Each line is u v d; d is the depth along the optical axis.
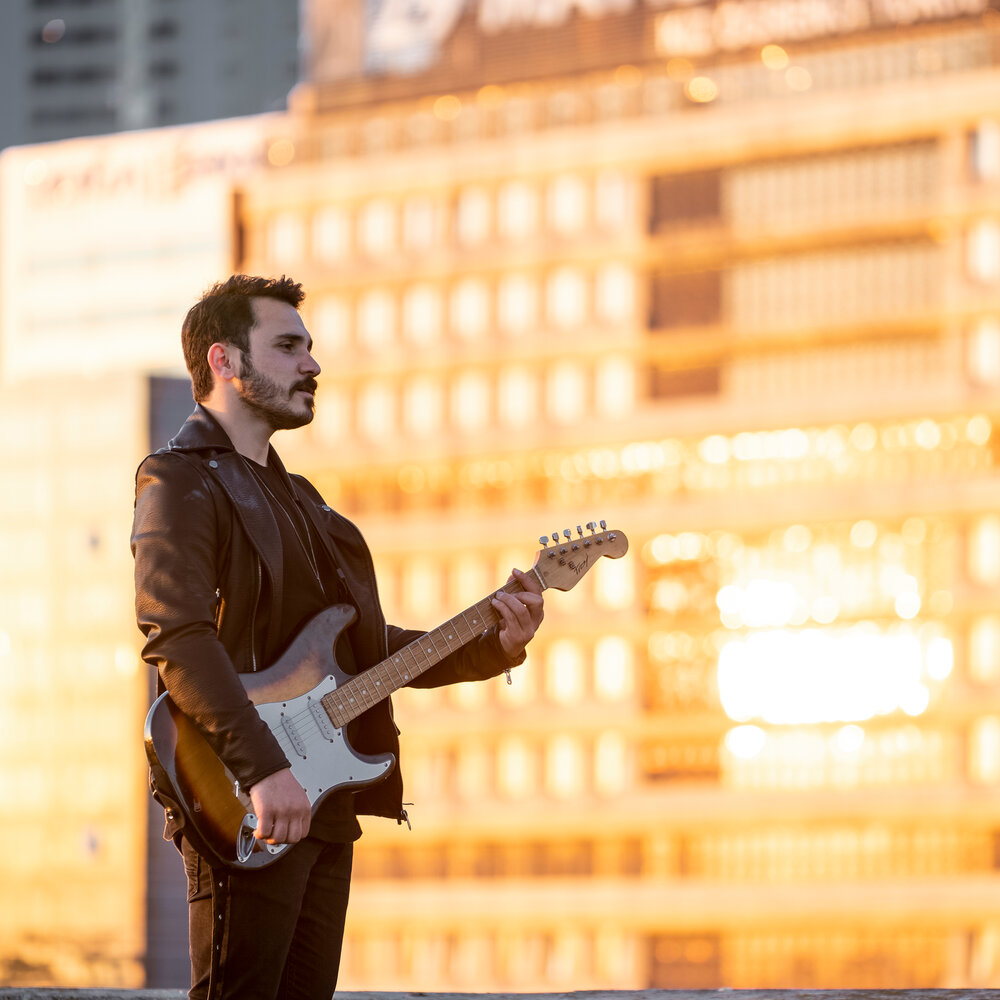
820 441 138.50
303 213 154.25
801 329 140.50
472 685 143.25
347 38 160.00
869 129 139.75
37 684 158.38
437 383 149.25
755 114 142.88
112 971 152.38
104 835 155.62
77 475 159.00
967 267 137.50
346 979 143.50
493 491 146.38
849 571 136.50
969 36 142.25
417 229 151.38
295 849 7.98
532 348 146.62
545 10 153.62
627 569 140.62
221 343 8.38
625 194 146.12
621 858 138.62
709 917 135.38
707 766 138.12
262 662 8.17
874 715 134.88
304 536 8.48
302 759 8.12
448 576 146.25
